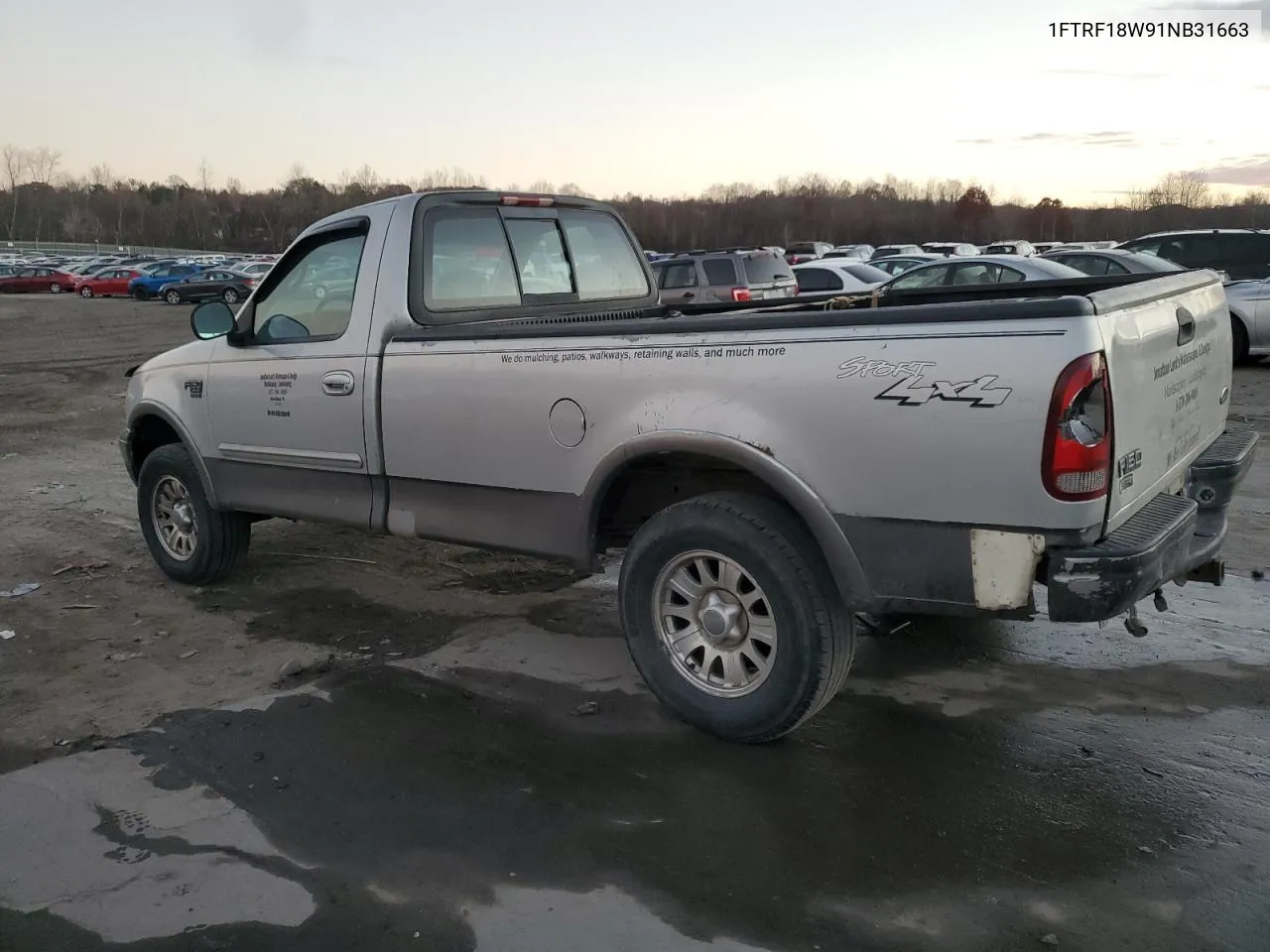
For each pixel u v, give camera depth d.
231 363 5.16
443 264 4.63
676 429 3.56
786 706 3.51
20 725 4.03
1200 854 3.02
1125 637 4.66
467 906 2.85
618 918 2.79
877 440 3.16
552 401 3.92
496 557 6.14
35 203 128.75
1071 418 2.88
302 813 3.34
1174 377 3.46
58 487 8.47
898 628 4.13
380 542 6.53
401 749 3.76
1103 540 3.04
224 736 3.89
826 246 42.09
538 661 4.55
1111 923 2.73
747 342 3.39
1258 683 4.16
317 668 4.50
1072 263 13.66
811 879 2.94
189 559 5.66
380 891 2.93
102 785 3.54
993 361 2.95
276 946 2.71
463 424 4.22
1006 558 3.05
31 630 5.08
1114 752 3.63
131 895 2.93
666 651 3.85
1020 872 2.95
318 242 4.85
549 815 3.30
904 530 3.19
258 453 5.11
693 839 3.15
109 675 4.50
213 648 4.81
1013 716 3.93
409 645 4.80
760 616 3.61
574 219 5.36
